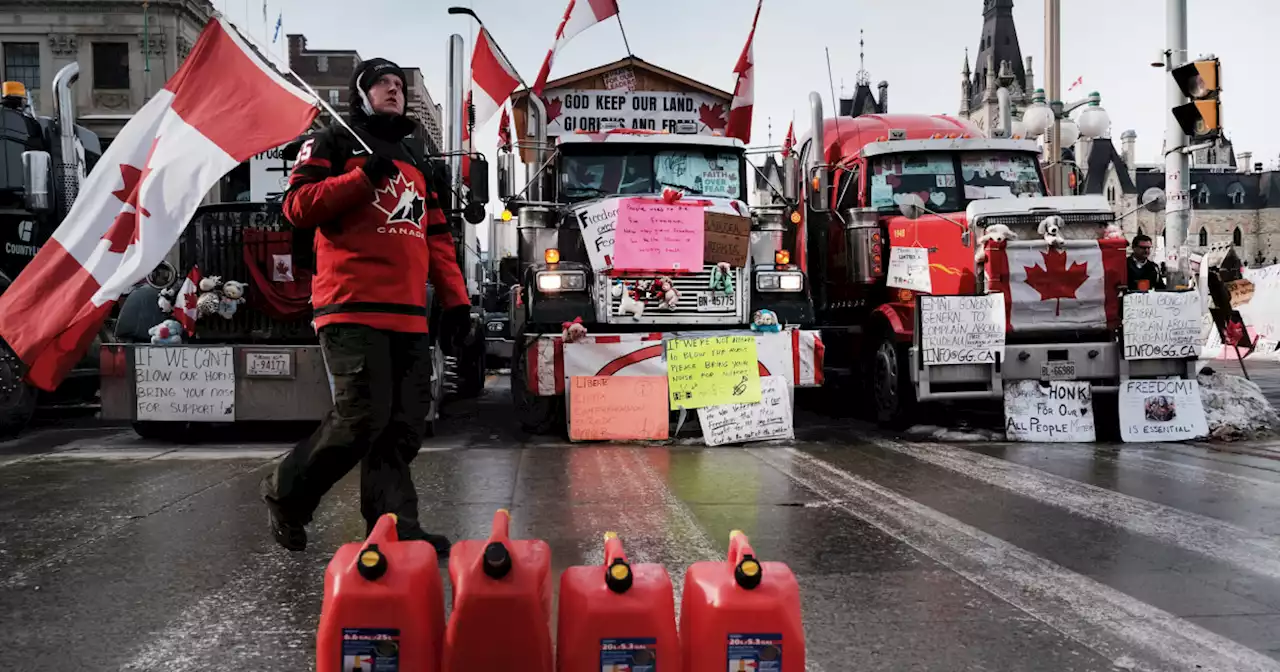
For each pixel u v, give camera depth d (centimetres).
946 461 692
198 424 928
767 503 529
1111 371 812
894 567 391
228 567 393
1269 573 382
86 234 463
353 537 447
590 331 825
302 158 358
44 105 3884
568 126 972
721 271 817
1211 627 315
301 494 338
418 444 378
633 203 807
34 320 450
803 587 361
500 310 1642
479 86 1038
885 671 275
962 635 306
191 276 808
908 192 995
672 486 586
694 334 799
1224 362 2003
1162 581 371
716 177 933
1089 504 525
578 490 571
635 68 980
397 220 350
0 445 806
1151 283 863
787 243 933
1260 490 570
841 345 1052
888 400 908
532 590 200
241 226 814
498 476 623
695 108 995
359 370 335
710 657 199
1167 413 809
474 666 198
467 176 735
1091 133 1473
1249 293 926
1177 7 936
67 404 1040
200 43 403
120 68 3912
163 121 405
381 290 343
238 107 395
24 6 3834
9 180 928
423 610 202
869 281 928
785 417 800
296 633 310
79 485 593
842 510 509
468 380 1303
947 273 855
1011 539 441
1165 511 505
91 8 3869
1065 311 809
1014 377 809
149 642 302
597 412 789
